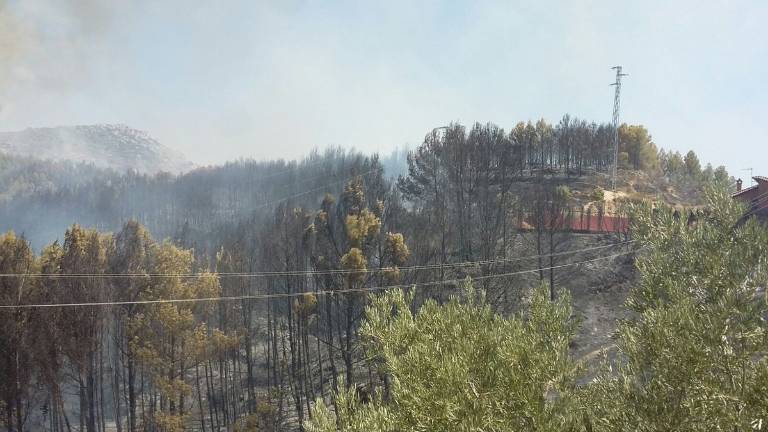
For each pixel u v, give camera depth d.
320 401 10.68
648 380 9.23
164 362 41.12
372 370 42.91
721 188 10.42
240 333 50.50
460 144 69.50
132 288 42.22
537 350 10.13
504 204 62.62
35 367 38.25
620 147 110.44
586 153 102.88
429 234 55.25
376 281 46.75
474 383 9.42
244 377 61.44
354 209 54.28
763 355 8.95
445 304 11.39
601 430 9.10
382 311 11.88
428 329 11.17
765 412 8.08
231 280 51.28
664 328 8.92
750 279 9.19
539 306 11.34
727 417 8.23
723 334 8.59
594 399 9.60
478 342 10.03
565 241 61.12
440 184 72.81
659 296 10.29
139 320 40.38
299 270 51.69
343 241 51.47
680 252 10.34
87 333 39.31
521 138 100.44
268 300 54.09
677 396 8.73
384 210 59.34
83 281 39.38
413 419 9.71
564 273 57.28
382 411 9.95
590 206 67.50
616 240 61.72
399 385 9.97
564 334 11.01
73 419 52.41
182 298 43.53
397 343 11.15
